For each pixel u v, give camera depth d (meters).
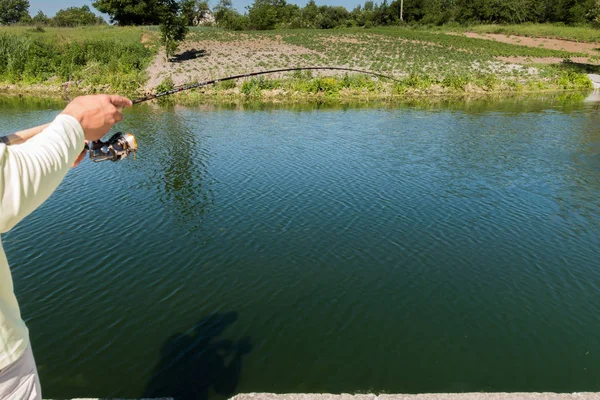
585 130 23.61
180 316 8.13
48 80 43.53
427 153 18.91
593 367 7.02
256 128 24.33
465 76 42.06
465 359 7.15
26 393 1.77
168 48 46.34
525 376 6.82
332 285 9.07
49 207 12.92
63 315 8.15
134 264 9.85
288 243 10.76
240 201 13.38
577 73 44.69
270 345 7.39
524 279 9.36
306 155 18.47
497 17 80.50
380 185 14.82
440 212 12.64
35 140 1.46
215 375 6.76
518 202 13.49
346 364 7.02
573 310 8.39
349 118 27.48
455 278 9.35
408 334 7.70
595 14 64.88
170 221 11.98
